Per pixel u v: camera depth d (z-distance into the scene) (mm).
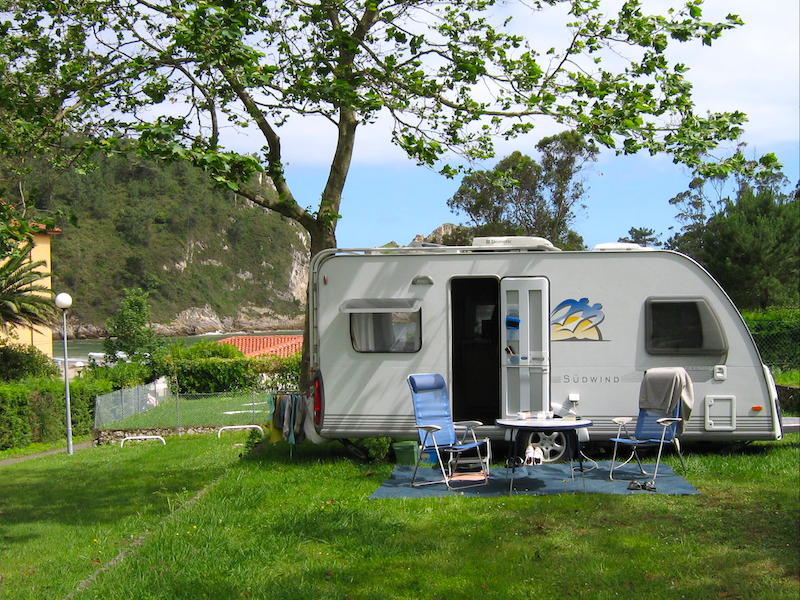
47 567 6398
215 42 7859
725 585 5293
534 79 9844
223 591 5430
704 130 9031
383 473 9328
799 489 7758
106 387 22891
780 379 16297
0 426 19281
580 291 9789
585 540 6391
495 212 42344
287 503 7980
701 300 9672
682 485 8141
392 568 5875
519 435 9102
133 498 9305
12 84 9516
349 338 10086
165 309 136250
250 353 34906
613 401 9664
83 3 10617
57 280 126938
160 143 7457
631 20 9461
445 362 9945
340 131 12180
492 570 5762
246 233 156375
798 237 31828
